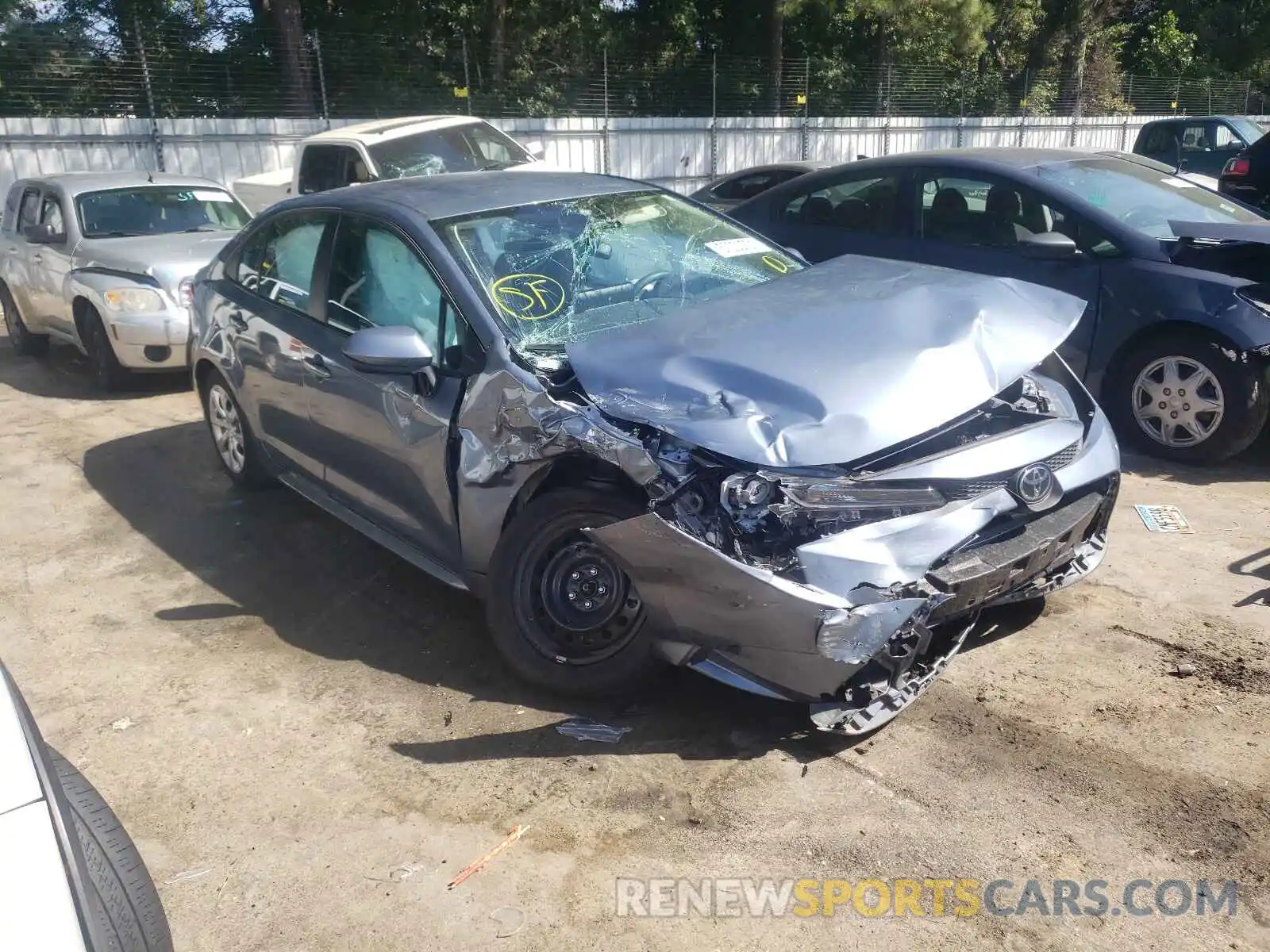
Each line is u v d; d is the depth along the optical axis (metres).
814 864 2.89
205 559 5.12
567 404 3.47
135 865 2.32
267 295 5.19
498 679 3.89
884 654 3.21
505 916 2.74
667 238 4.64
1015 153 6.91
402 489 4.21
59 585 4.89
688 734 3.51
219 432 5.98
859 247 7.10
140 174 9.69
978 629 4.08
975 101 25.58
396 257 4.30
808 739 3.45
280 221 5.26
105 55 16.00
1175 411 5.81
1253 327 5.43
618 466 3.29
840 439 3.14
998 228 6.49
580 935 2.67
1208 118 18.98
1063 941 2.59
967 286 4.00
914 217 6.87
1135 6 35.38
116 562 5.11
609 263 4.35
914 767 3.28
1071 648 3.91
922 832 2.99
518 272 4.12
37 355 10.00
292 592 4.72
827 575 3.09
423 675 3.95
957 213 6.69
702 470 3.20
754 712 3.62
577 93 20.58
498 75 20.20
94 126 15.04
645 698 3.72
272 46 17.33
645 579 3.27
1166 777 3.17
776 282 4.25
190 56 16.67
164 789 3.33
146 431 7.35
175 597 4.72
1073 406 4.05
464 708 3.71
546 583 3.62
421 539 4.22
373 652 4.14
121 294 8.02
